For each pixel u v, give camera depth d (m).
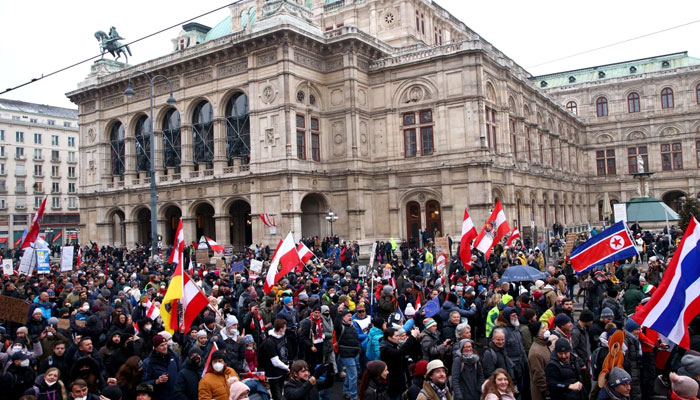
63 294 19.64
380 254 40.97
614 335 8.88
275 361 11.30
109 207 59.66
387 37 56.41
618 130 81.50
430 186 47.66
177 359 11.03
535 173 57.22
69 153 102.25
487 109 48.28
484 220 44.38
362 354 13.72
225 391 9.36
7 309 12.07
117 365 11.11
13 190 93.19
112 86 58.34
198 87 51.50
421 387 9.01
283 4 46.19
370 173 49.84
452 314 12.45
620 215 31.42
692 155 75.94
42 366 12.02
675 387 7.35
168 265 31.02
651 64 83.56
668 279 9.53
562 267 24.50
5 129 92.75
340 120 49.25
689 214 36.44
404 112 49.47
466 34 69.81
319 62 49.44
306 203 51.06
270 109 46.31
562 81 90.31
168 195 53.62
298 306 16.45
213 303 15.84
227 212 49.75
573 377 9.24
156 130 55.06
